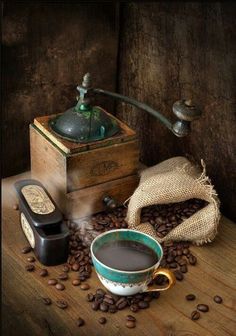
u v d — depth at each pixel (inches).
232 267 35.9
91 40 41.8
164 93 41.8
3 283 33.6
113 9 41.7
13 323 31.3
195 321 31.9
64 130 37.2
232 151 38.5
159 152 44.3
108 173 38.3
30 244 36.0
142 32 41.7
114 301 32.5
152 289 32.2
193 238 36.7
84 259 35.3
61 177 37.0
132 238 33.3
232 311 32.7
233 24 35.6
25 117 41.1
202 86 38.9
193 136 40.9
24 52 38.9
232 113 37.6
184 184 37.0
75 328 31.2
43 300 32.6
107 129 37.9
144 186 37.4
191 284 34.4
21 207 36.1
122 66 44.4
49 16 38.9
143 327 31.4
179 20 38.8
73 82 42.3
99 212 39.1
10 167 42.4
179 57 39.8
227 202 40.2
